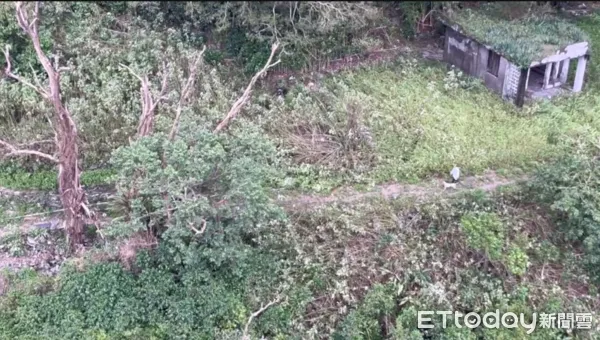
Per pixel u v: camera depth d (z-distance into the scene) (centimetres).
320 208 1230
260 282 1142
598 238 1156
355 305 1134
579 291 1186
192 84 1312
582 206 1182
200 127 1152
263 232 1184
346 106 1394
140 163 1057
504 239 1202
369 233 1200
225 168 1091
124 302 1076
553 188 1214
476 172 1319
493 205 1252
